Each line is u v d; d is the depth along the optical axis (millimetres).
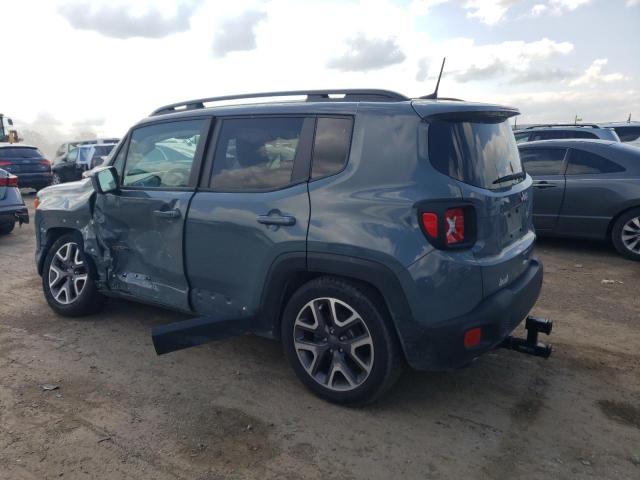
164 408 3312
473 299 2896
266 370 3816
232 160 3635
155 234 3961
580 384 3600
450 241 2830
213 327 3447
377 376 3086
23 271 6590
